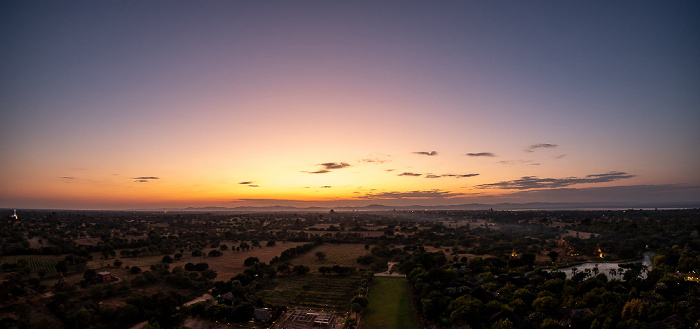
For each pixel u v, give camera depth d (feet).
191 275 508.53
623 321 286.87
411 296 435.94
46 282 454.81
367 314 371.97
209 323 342.23
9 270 502.38
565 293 378.73
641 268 531.09
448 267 507.71
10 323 293.02
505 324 290.76
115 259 651.25
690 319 285.64
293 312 369.09
